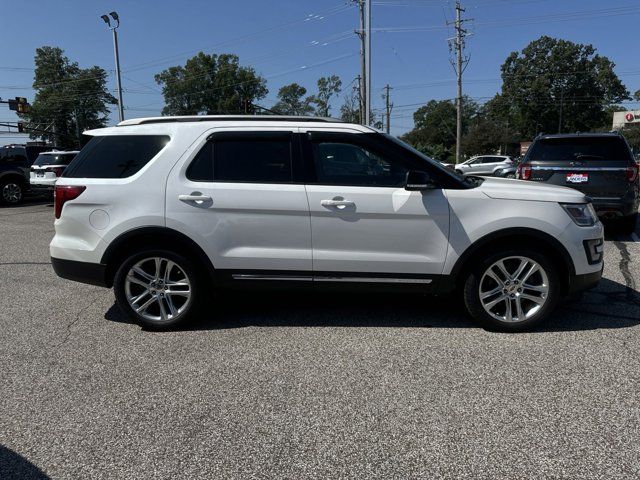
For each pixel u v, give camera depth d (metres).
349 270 4.29
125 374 3.64
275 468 2.58
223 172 4.33
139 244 4.44
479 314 4.32
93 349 4.10
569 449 2.70
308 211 4.22
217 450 2.73
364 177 4.28
